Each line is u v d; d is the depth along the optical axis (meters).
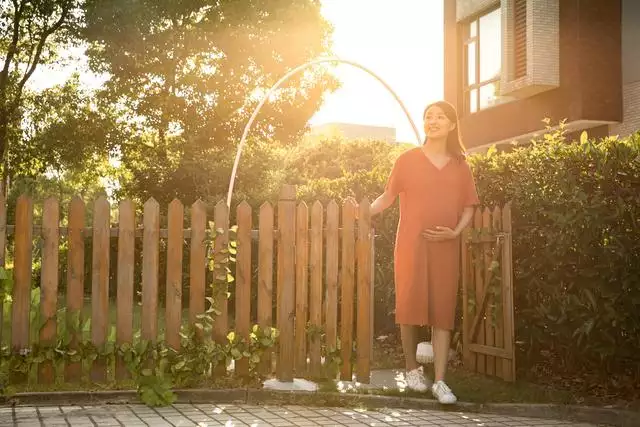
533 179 5.97
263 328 5.79
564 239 5.56
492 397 5.42
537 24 15.26
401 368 6.84
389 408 5.31
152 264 5.56
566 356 5.95
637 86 14.55
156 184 19.67
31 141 27.42
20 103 27.16
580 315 5.54
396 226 7.95
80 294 5.46
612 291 5.32
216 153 20.72
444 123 5.71
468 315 6.60
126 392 5.24
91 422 4.52
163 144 26.91
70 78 28.23
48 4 26.19
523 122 16.44
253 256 10.27
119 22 25.08
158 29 25.97
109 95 27.28
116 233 5.54
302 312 5.93
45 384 5.38
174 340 5.56
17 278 5.32
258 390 5.43
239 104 27.08
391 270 8.02
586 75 14.77
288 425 4.62
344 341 6.01
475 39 18.30
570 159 5.63
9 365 5.31
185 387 5.47
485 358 6.32
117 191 20.95
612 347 5.37
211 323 5.62
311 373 5.96
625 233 5.31
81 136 27.20
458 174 5.75
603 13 14.95
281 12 26.48
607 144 5.46
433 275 5.61
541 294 6.07
